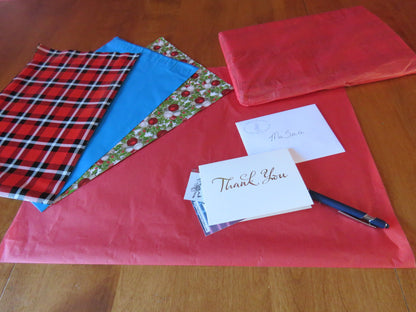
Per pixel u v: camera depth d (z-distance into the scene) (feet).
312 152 1.76
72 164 1.91
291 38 2.28
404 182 1.61
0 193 1.78
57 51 2.73
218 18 2.86
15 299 1.51
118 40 2.79
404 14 2.49
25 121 2.17
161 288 1.46
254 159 1.72
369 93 2.03
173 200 1.69
